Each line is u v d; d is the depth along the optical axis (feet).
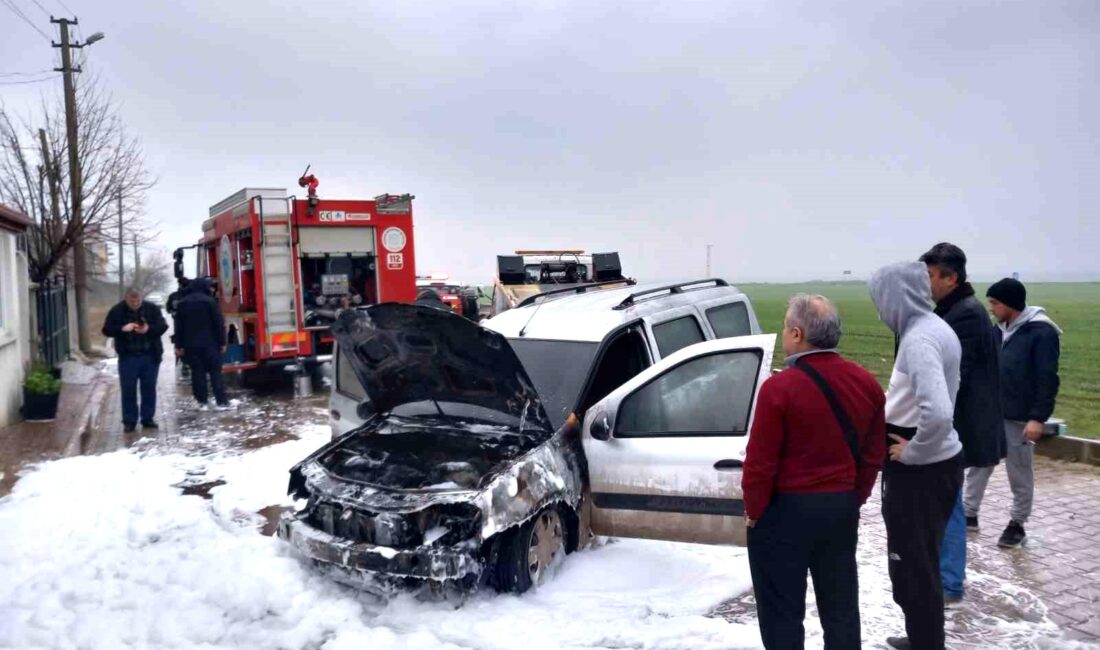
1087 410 33.37
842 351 51.21
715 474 15.29
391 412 19.84
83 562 17.94
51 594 16.05
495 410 18.67
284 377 49.08
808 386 10.53
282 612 15.20
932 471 12.03
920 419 11.69
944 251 14.40
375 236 44.68
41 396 35.53
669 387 16.34
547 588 15.89
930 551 12.19
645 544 17.99
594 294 22.40
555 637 13.74
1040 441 26.48
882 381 39.60
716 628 13.88
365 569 14.87
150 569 17.31
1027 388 17.31
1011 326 17.79
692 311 21.79
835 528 10.53
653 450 16.07
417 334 16.99
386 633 13.92
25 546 19.10
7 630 14.40
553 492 15.81
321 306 43.75
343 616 14.80
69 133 57.26
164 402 41.68
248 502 22.82
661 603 15.05
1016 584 15.85
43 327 47.65
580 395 17.70
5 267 35.83
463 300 70.44
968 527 19.29
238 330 45.91
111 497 23.31
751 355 15.60
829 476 10.52
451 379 18.24
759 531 10.83
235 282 45.91
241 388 46.75
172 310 50.88
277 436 32.22
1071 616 14.46
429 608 14.99
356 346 17.97
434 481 15.70
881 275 12.62
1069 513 20.36
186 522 21.12
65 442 31.42
